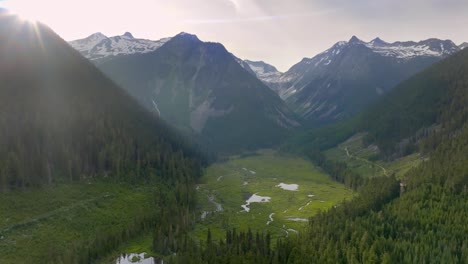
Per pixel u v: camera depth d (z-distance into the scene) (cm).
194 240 14075
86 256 12081
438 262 10088
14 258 11669
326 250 11031
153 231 14375
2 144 15338
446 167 15550
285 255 11712
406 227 12119
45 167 15700
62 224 13850
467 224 11588
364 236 11319
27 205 14100
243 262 10806
